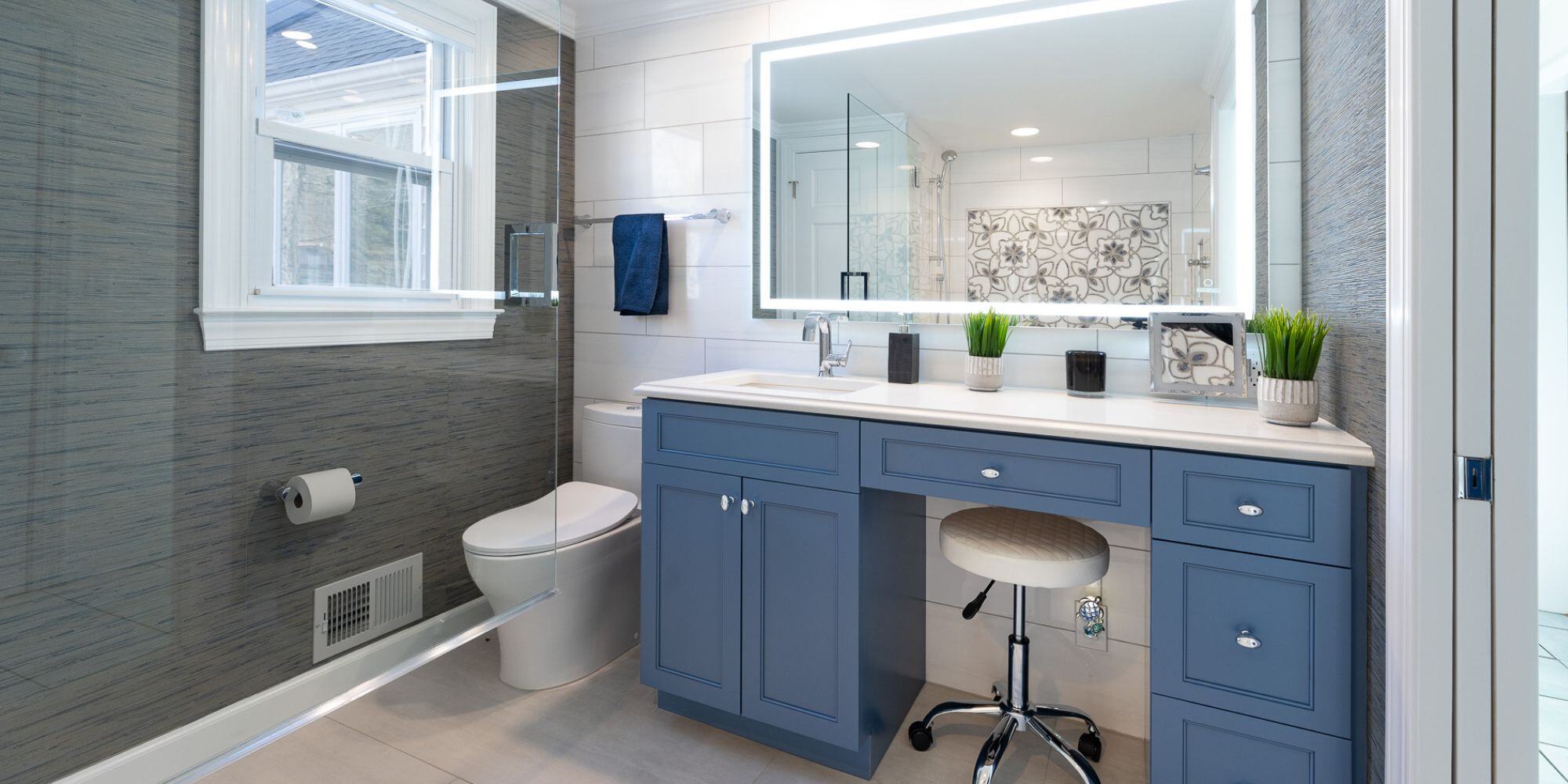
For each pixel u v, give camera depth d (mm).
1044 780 1751
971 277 2145
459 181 1520
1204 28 1886
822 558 1735
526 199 1685
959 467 1586
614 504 2371
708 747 1882
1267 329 1523
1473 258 1036
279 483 1221
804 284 2385
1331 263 1515
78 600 986
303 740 1883
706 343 2590
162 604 1075
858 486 1689
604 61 2742
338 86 1281
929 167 2182
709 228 2559
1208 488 1362
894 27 2207
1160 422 1501
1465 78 1029
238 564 1167
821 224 2348
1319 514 1272
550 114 1742
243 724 1178
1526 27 1012
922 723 1878
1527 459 1029
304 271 1239
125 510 1028
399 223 1399
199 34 1086
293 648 1249
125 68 1008
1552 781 1733
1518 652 1046
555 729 1950
